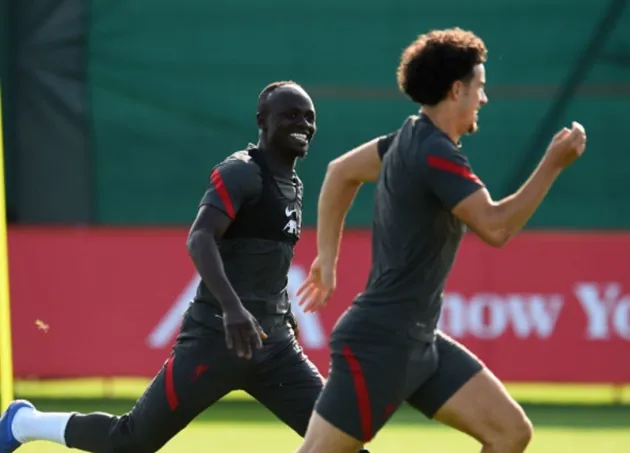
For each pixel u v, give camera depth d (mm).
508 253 39719
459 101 17109
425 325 17125
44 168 49188
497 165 49312
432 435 34906
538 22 49062
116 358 40125
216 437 34125
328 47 49250
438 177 16453
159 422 20219
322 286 19938
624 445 32938
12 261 40500
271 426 36562
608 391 48719
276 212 20016
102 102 49312
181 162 49469
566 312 39531
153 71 49312
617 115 49031
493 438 17469
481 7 49094
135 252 40281
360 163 18969
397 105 49156
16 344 40344
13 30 48875
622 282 39469
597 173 49094
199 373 19859
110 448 20688
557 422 38156
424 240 16828
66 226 49250
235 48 49344
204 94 49406
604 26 48875
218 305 19844
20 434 21938
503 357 39562
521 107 49156
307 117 20328
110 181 49438
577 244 39594
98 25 49219
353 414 16984
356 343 17031
